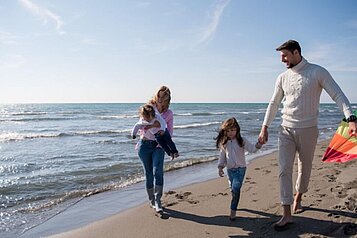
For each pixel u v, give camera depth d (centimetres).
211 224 412
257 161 920
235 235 376
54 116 4094
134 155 1089
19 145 1384
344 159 406
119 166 884
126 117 3897
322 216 405
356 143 404
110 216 476
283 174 387
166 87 476
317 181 582
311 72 363
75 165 912
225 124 430
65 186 680
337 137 423
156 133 459
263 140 415
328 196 482
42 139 1623
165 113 479
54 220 471
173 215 453
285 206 383
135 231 405
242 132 1830
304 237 357
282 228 379
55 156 1079
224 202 504
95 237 396
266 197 511
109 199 576
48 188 664
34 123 2912
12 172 821
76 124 2795
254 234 375
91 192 625
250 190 561
